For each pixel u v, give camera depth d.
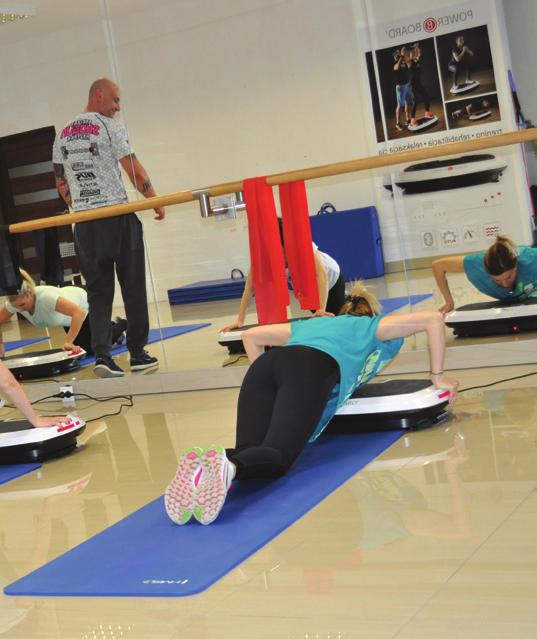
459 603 1.99
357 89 4.45
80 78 5.07
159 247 5.08
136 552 2.68
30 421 4.05
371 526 2.58
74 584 2.50
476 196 4.33
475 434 3.36
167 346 5.25
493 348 4.45
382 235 4.54
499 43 4.16
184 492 2.80
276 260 4.25
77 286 5.36
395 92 4.38
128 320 5.29
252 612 2.13
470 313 4.46
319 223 4.61
